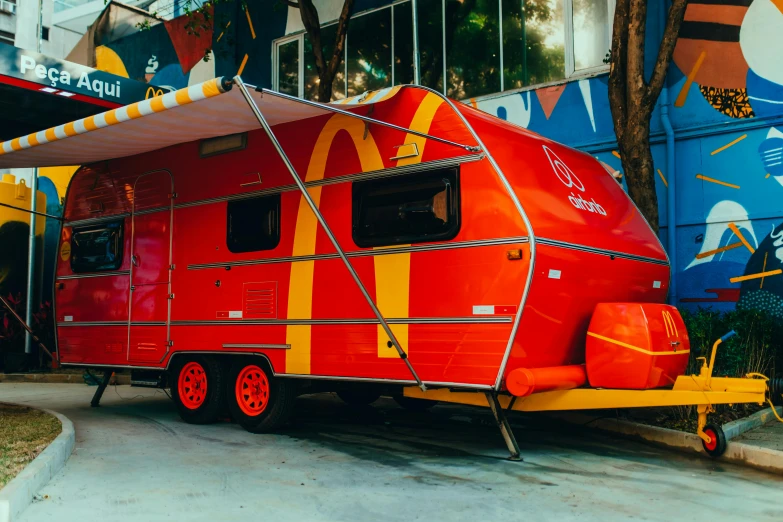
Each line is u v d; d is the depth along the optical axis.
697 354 7.40
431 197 6.08
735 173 9.11
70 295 9.34
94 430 7.55
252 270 7.34
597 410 7.40
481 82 11.63
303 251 6.93
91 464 5.93
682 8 7.88
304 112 6.48
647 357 5.62
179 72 15.62
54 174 16.45
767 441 6.16
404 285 6.16
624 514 4.55
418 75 12.31
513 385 5.45
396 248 6.25
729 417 7.07
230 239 7.59
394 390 6.66
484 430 7.48
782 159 8.78
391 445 6.73
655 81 8.04
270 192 7.29
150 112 5.86
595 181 7.11
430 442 6.86
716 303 9.16
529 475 5.55
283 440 6.99
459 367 5.77
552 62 10.92
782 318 8.65
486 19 11.61
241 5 14.64
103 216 9.02
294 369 6.91
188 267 7.96
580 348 6.19
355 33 13.12
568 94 10.59
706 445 6.09
